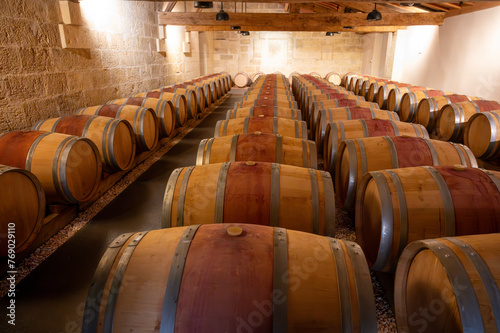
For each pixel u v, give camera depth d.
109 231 4.13
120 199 5.09
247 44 24.47
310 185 2.63
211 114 13.00
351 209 4.03
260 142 3.63
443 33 13.19
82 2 7.18
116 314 1.50
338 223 4.21
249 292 1.50
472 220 2.39
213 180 2.67
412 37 16.12
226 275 1.55
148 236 1.86
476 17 11.01
